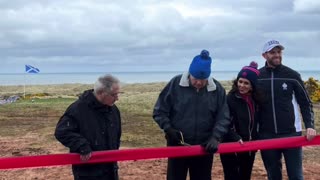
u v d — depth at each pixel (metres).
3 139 8.44
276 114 3.89
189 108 3.57
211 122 3.61
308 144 3.92
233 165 3.96
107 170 3.34
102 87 3.09
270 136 3.92
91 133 3.17
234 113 3.85
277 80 3.88
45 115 11.90
